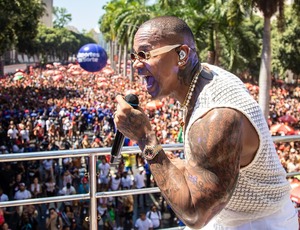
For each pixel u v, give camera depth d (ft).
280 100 122.01
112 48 256.11
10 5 94.89
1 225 29.89
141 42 5.20
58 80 156.56
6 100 101.40
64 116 86.74
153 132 5.16
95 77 188.55
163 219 39.04
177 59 5.21
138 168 42.88
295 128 77.82
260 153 5.17
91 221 9.14
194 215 4.75
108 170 40.14
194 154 4.88
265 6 55.93
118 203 38.37
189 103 5.38
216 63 74.02
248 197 5.33
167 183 4.88
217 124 4.78
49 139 64.23
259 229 5.48
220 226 5.77
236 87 5.23
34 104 99.30
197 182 4.74
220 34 73.15
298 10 75.25
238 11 61.67
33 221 33.32
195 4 71.97
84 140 58.34
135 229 37.32
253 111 5.12
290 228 5.74
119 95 5.41
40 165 47.67
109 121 80.94
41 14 131.13
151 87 5.30
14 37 119.85
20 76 152.35
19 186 38.29
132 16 122.93
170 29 5.14
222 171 4.73
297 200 15.94
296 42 141.79
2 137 64.34
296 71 150.82
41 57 318.24
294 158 41.32
